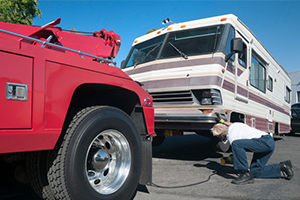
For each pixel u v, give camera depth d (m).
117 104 3.03
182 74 4.74
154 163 4.85
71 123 2.19
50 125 1.97
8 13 9.55
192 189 3.27
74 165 2.07
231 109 4.96
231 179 3.75
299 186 3.43
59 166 2.05
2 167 2.81
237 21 5.50
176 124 4.61
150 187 3.34
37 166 2.22
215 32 5.07
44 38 2.88
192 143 7.91
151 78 5.07
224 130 3.80
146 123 2.92
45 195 2.25
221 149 5.21
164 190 3.22
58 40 3.06
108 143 2.66
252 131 3.64
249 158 5.58
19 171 2.50
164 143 7.85
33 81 1.89
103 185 2.48
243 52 5.92
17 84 1.79
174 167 4.51
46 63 1.98
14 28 2.62
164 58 5.18
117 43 3.60
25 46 1.86
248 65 6.01
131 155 2.63
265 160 3.70
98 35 3.48
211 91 4.41
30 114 1.86
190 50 5.04
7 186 3.08
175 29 5.53
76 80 2.18
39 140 1.90
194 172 4.16
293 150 7.10
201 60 4.70
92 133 2.24
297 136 12.95
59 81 2.05
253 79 6.47
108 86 2.55
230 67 5.03
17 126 1.78
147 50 5.80
